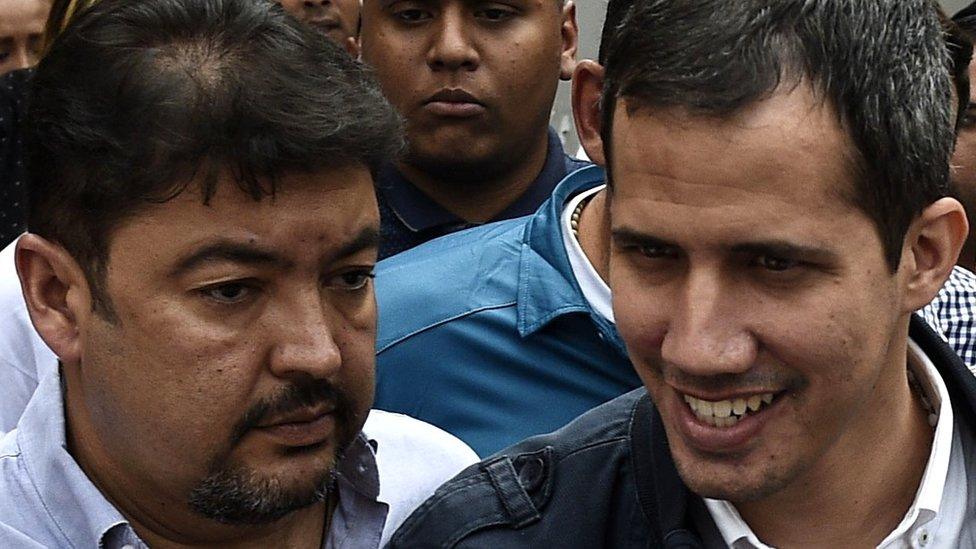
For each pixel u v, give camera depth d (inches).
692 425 58.4
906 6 56.6
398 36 117.0
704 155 53.6
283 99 61.6
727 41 53.7
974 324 115.3
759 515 64.4
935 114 57.4
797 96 53.3
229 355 62.9
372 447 74.9
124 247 62.7
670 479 64.6
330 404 65.4
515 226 105.6
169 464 64.6
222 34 63.8
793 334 55.5
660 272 57.3
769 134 53.0
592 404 96.0
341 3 152.9
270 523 67.5
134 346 63.5
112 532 67.9
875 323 56.7
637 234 56.1
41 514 68.8
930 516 62.6
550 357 97.0
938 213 58.4
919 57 56.7
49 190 64.8
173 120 60.7
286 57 63.3
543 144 123.9
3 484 69.8
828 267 54.9
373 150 63.8
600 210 97.5
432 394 97.8
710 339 55.4
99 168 62.3
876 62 54.4
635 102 55.0
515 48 116.6
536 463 69.5
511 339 97.5
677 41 54.4
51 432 68.7
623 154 56.1
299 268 63.0
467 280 100.3
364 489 74.2
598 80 86.7
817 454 58.6
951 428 63.3
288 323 63.2
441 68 115.7
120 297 63.3
